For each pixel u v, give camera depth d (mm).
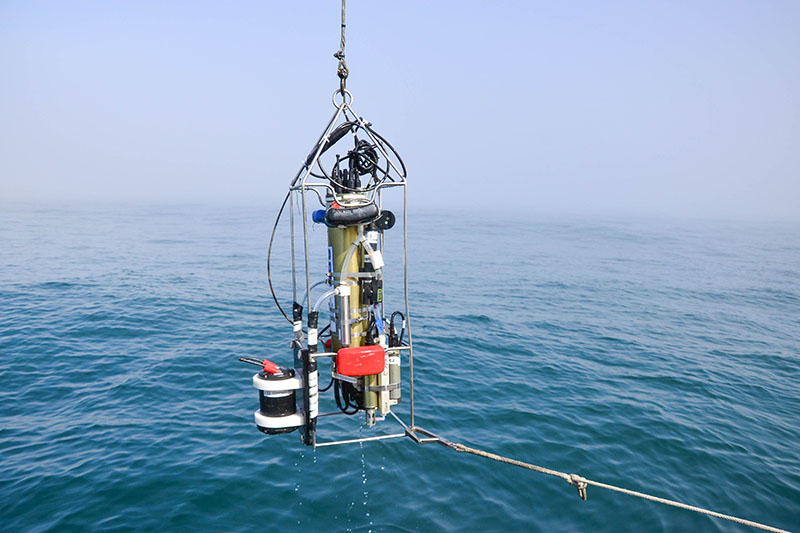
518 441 9180
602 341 16422
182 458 8312
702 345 16438
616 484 7926
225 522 6805
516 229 86375
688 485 7969
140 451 8492
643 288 28312
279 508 7129
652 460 8664
